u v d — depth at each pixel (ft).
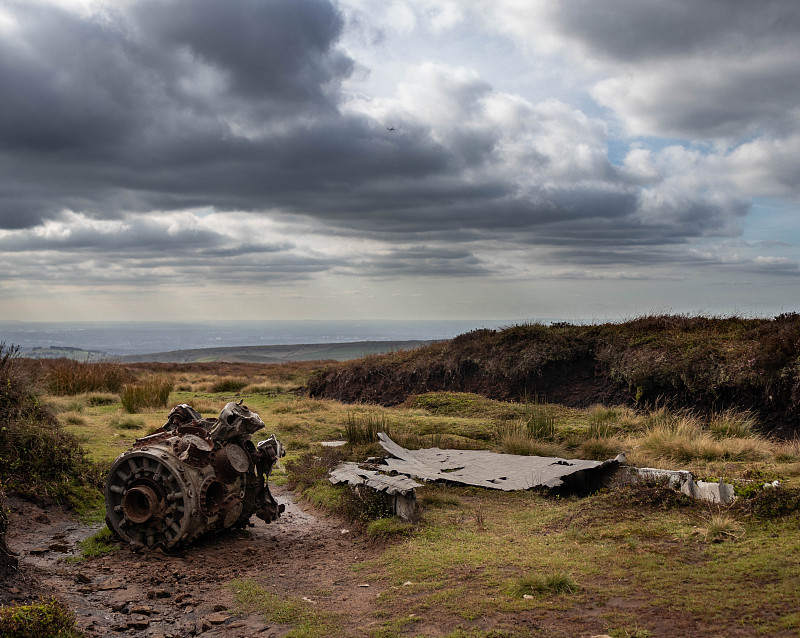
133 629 14.74
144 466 21.34
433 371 77.05
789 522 19.04
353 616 15.17
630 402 57.77
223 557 20.99
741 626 12.34
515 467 33.35
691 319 63.00
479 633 13.14
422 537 21.98
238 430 22.74
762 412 46.78
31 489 25.22
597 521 21.57
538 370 66.44
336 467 34.22
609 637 12.37
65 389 69.26
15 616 12.65
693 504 22.25
